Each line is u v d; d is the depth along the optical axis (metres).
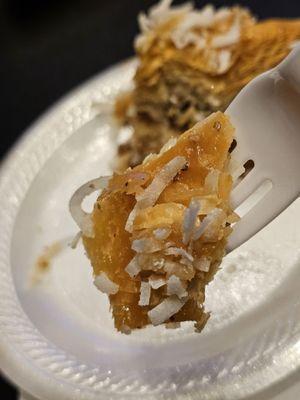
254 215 0.09
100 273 0.08
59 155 0.13
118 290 0.08
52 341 0.10
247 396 0.09
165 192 0.08
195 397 0.09
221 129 0.08
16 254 0.12
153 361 0.10
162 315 0.08
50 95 0.16
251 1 0.16
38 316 0.11
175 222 0.08
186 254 0.08
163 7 0.12
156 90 0.12
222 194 0.08
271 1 0.15
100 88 0.14
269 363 0.09
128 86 0.13
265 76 0.08
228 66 0.11
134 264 0.08
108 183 0.08
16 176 0.13
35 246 0.12
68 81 0.16
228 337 0.10
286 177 0.09
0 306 0.11
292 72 0.08
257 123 0.08
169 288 0.08
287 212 0.10
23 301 0.11
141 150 0.13
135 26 0.16
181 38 0.12
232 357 0.09
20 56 0.17
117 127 0.13
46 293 0.11
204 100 0.12
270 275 0.10
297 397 0.09
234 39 0.11
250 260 0.10
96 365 0.10
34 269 0.12
